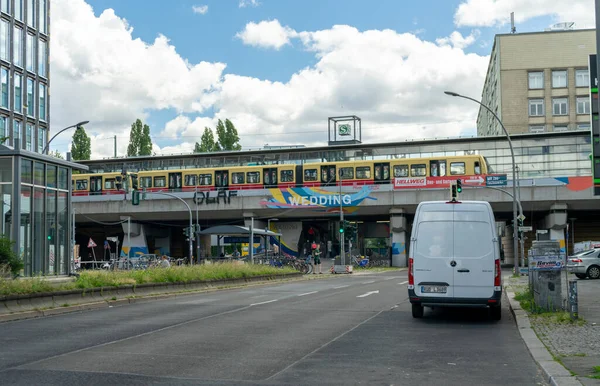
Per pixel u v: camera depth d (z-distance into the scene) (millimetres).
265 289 28203
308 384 7336
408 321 14234
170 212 65562
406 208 60906
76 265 42844
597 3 8359
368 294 23812
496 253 14000
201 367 8336
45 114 58312
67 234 21984
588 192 54750
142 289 21438
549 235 57688
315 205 60719
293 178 62219
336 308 17562
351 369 8289
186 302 19984
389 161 59281
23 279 16562
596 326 12062
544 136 62969
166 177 65812
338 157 68312
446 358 9203
